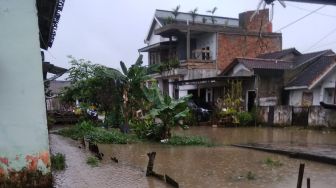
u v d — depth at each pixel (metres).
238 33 32.78
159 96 16.45
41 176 6.80
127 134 17.52
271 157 12.24
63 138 16.92
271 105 25.95
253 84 26.23
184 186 8.20
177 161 11.31
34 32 6.71
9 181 6.62
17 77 6.65
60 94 23.83
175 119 16.00
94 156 11.54
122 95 18.73
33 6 6.70
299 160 11.75
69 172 9.22
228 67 28.83
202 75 31.58
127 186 8.01
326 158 11.13
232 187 8.16
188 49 31.34
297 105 25.36
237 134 19.77
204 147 14.63
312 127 22.20
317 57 27.23
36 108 6.75
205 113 26.45
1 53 6.55
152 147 14.38
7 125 6.63
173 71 32.06
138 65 18.50
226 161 11.40
